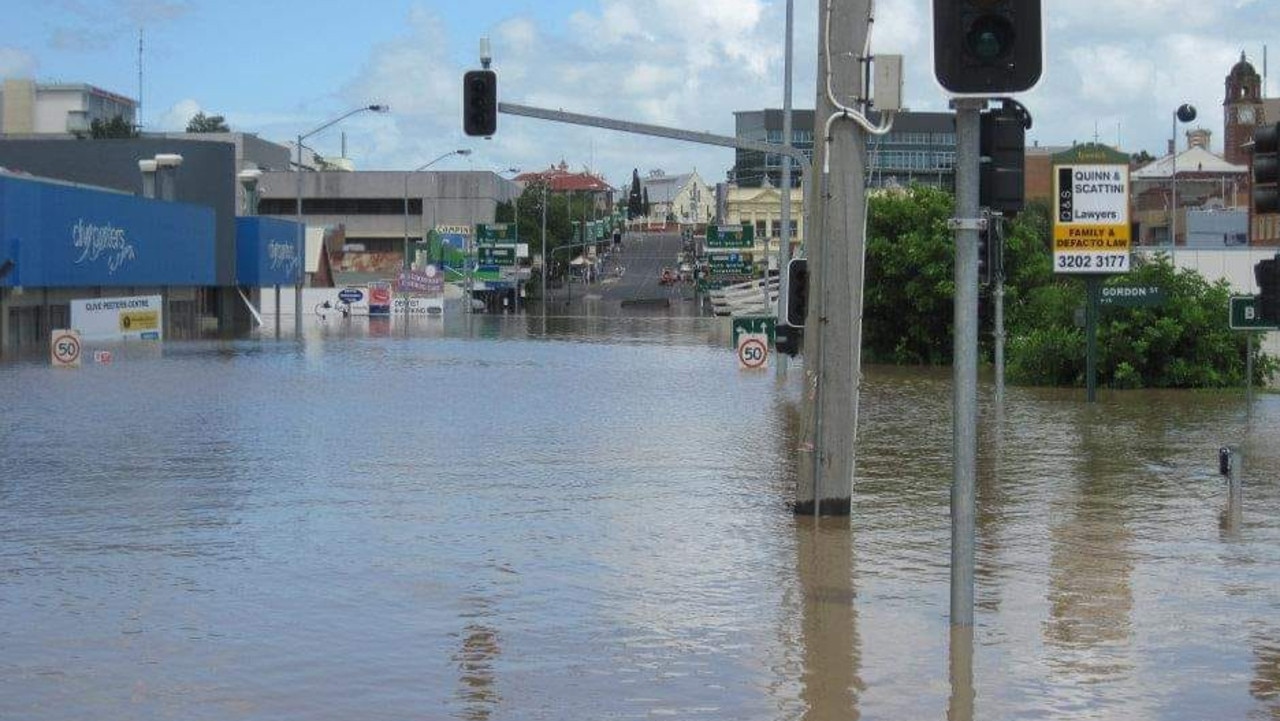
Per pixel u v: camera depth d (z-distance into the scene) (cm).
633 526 1833
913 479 2302
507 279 13438
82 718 1020
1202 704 1074
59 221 6588
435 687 1106
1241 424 3325
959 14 1153
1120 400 4116
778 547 1694
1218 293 4662
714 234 11962
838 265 1889
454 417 3322
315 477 2284
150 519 1878
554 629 1292
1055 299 4766
